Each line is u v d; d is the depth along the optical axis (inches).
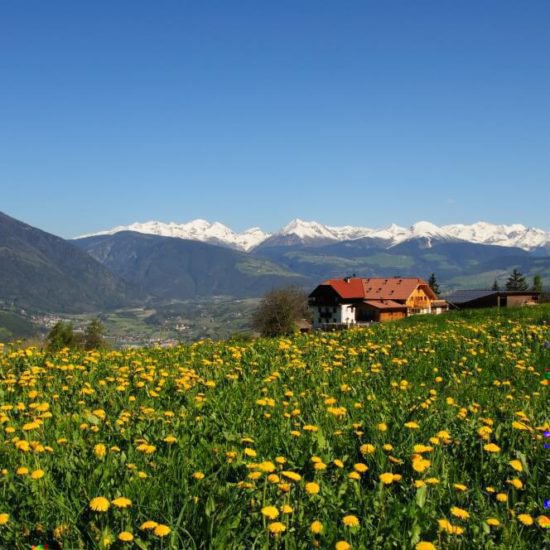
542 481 239.1
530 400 372.5
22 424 301.6
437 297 4527.6
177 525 181.5
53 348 648.4
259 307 3641.7
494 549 181.2
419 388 414.9
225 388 400.2
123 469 232.4
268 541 179.3
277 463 244.1
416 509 196.1
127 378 424.5
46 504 200.1
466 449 265.0
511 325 860.6
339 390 399.9
